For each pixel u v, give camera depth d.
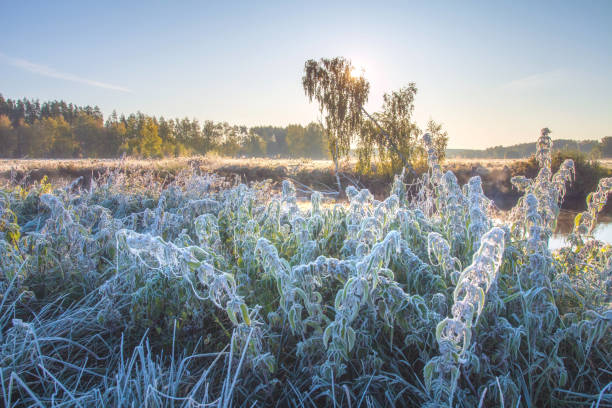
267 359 1.58
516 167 17.05
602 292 1.93
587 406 1.54
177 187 5.48
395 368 1.70
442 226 2.58
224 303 2.00
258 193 4.91
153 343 1.99
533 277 1.73
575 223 2.53
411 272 2.00
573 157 16.34
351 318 1.46
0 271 2.43
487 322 1.71
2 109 114.75
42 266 2.61
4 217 3.15
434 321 1.61
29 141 85.81
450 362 1.34
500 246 1.25
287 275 1.65
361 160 19.12
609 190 2.35
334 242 2.67
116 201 5.61
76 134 88.31
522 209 2.36
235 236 2.74
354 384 1.67
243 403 1.60
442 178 2.31
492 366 1.62
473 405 1.44
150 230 3.31
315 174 19.45
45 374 1.76
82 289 2.55
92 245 2.69
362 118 19.45
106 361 1.90
